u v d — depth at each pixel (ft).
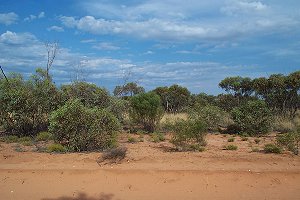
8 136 59.67
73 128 47.21
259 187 34.86
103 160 40.45
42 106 62.03
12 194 33.91
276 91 96.02
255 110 69.62
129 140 57.52
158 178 35.96
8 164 40.29
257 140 57.16
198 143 51.39
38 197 33.35
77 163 39.93
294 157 42.29
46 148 48.06
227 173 36.58
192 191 34.17
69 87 68.54
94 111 48.70
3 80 62.44
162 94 123.24
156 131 68.74
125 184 35.37
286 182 35.78
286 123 74.69
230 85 111.34
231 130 71.56
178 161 40.37
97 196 33.53
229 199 32.65
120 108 72.02
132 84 87.35
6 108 60.29
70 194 33.94
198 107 79.25
